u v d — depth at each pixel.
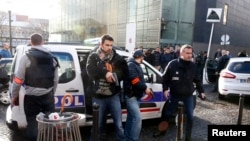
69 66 4.62
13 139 4.74
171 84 4.60
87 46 5.01
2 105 7.44
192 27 20.72
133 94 4.21
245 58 8.54
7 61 7.57
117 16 25.72
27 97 3.68
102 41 3.89
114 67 3.94
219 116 6.75
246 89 7.92
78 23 34.75
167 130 5.45
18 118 4.18
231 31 27.33
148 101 5.40
